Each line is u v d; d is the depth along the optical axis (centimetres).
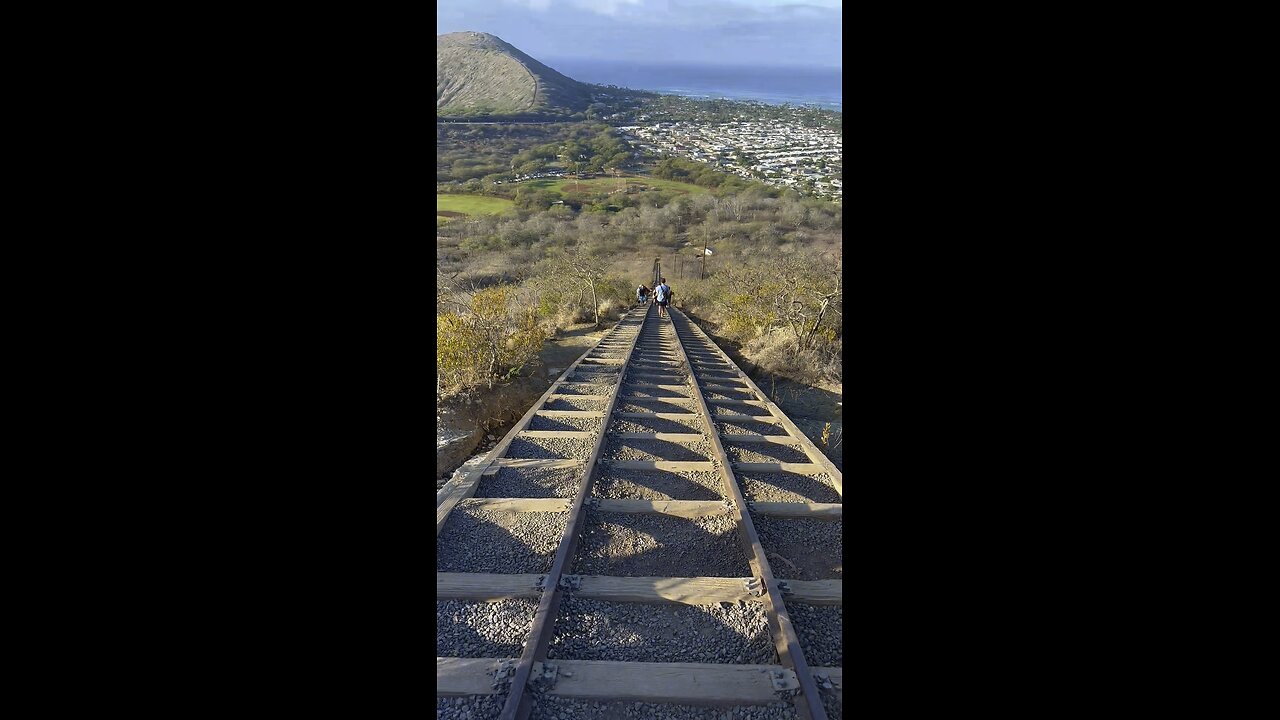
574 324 1947
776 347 1156
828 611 338
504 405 820
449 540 409
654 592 346
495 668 283
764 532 427
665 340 1401
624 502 460
